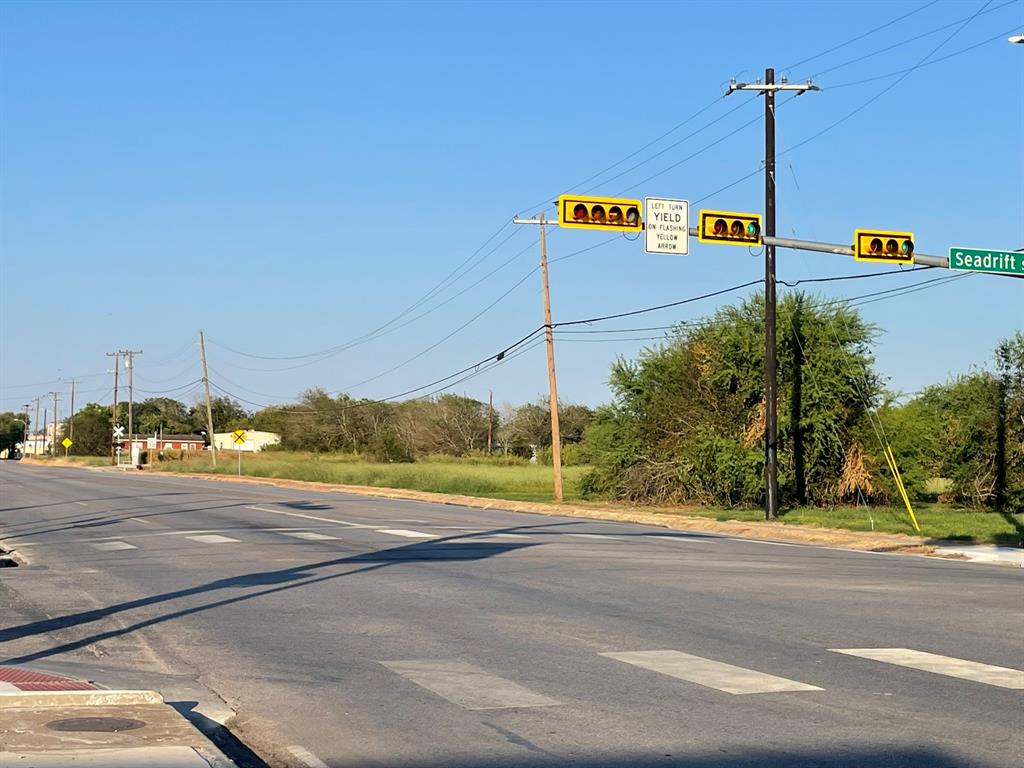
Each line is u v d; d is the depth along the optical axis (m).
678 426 46.12
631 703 9.07
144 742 7.45
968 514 38.28
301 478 69.81
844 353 42.44
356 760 7.48
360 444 127.81
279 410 153.00
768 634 12.49
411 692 9.53
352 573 18.53
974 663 10.81
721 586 16.94
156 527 29.12
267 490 53.22
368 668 10.59
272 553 22.05
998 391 43.00
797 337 42.75
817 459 43.19
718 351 44.53
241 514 34.47
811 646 11.73
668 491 45.88
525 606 14.68
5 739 7.47
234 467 82.69
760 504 44.28
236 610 14.41
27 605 15.00
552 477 64.56
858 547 26.39
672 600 15.28
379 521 31.75
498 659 10.99
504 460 105.06
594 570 19.09
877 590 16.70
